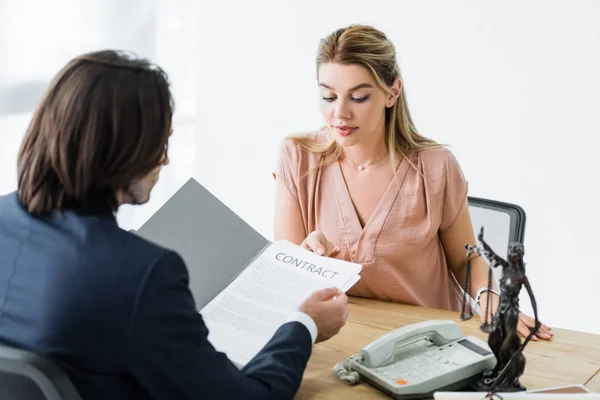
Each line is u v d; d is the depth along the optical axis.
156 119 1.06
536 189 2.76
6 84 2.99
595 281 2.71
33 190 1.06
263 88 3.16
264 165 3.22
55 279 1.01
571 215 2.72
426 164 1.80
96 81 1.04
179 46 3.23
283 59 3.10
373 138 1.77
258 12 3.10
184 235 1.59
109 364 0.99
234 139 3.25
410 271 1.81
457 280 1.89
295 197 1.91
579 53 2.62
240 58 3.17
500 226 1.90
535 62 2.69
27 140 1.07
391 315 1.61
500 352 1.20
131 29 3.18
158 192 3.39
